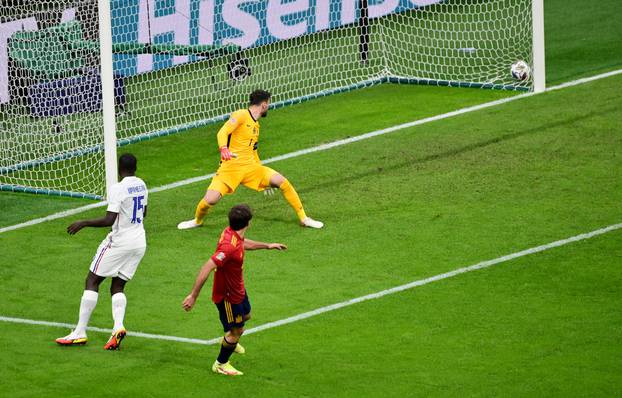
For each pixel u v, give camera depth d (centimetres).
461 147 4819
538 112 5184
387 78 5934
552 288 3462
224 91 5859
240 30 6212
